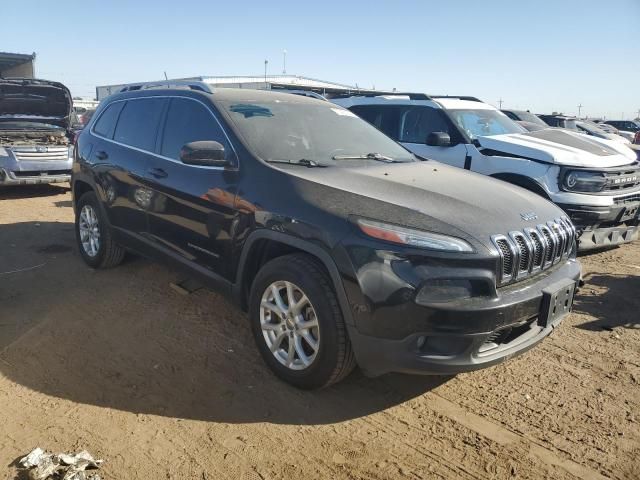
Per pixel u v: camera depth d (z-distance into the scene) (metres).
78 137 5.60
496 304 2.78
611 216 5.77
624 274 5.68
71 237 6.76
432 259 2.76
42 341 3.86
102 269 5.39
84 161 5.28
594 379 3.55
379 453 2.78
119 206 4.78
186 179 3.96
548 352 3.92
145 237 4.50
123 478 2.54
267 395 3.26
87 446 2.75
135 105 4.91
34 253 5.99
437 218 2.93
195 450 2.75
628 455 2.80
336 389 3.36
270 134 3.91
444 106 7.11
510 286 2.97
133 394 3.23
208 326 4.16
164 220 4.21
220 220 3.65
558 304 3.13
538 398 3.32
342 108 4.91
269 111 4.20
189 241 3.99
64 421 2.95
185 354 3.72
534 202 3.57
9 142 9.70
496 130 7.16
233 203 3.55
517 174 6.06
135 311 4.41
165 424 2.95
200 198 3.80
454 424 3.05
